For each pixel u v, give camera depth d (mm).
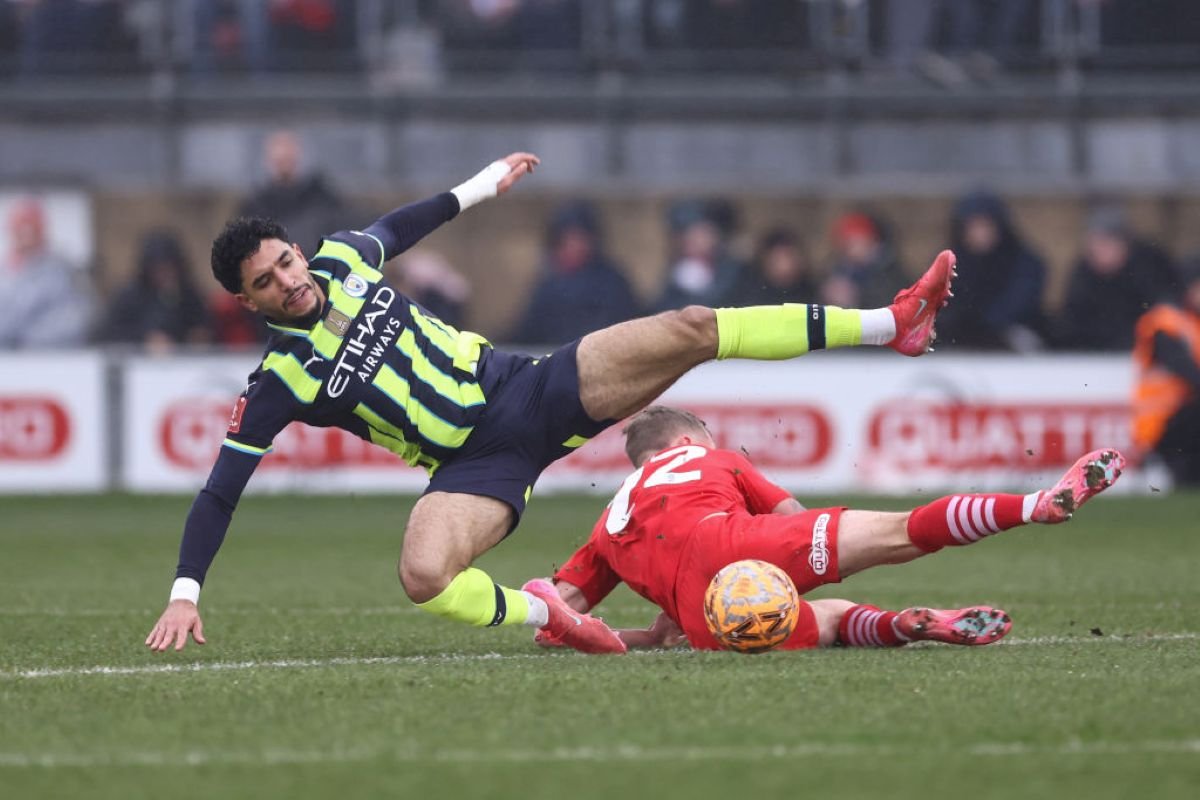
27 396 51281
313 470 51469
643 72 62000
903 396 50750
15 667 20203
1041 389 51219
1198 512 46656
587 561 21594
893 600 28125
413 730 15039
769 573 19234
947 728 14828
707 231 53938
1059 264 53969
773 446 50438
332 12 62188
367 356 20219
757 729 14836
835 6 61750
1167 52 61312
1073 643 21078
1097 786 12852
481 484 20422
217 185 54219
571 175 60688
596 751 14062
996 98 60562
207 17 61750
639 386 20828
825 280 53906
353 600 28859
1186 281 53312
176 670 19531
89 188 53938
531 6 62219
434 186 54875
